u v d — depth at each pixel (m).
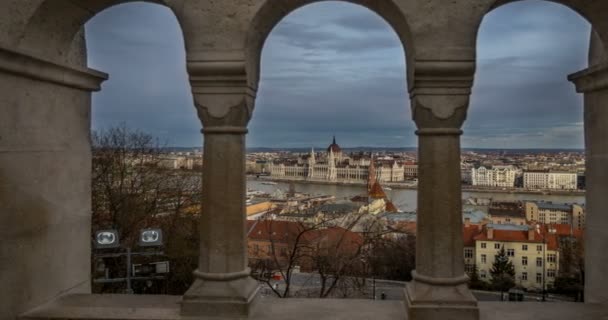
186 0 3.98
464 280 3.98
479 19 3.82
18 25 4.06
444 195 3.95
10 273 4.07
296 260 13.64
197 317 4.06
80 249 5.02
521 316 4.10
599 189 4.48
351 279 13.55
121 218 19.27
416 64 3.84
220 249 4.12
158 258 17.14
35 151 4.33
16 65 4.02
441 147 3.95
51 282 4.55
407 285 4.34
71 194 4.86
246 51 3.99
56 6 4.16
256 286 4.40
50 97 4.51
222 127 4.07
